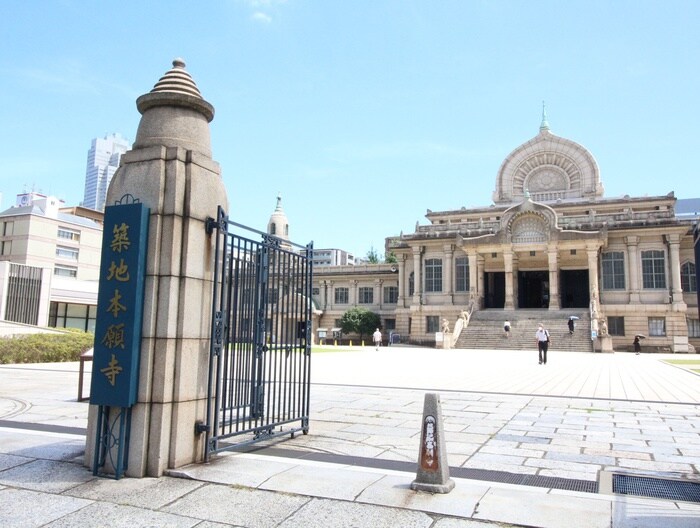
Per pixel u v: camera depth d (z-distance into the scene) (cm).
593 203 5875
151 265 702
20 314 4041
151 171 723
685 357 3628
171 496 595
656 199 5716
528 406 1303
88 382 1733
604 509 555
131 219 698
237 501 577
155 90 769
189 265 725
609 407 1294
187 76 789
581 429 1015
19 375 1981
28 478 658
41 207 6562
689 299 4928
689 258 4984
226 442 854
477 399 1423
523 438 929
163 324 696
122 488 622
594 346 4138
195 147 763
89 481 648
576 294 5762
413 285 5878
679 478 682
